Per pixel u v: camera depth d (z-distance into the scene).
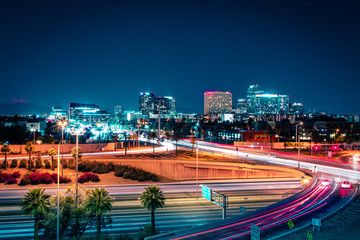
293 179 86.75
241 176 89.50
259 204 62.16
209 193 47.12
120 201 63.62
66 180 77.56
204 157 106.81
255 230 29.16
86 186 75.75
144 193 46.22
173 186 78.38
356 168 79.94
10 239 43.59
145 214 55.47
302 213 40.12
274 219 38.03
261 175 89.94
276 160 96.12
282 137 175.25
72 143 128.38
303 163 89.19
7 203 60.00
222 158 103.69
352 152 124.50
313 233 32.16
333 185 58.62
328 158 103.25
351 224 34.97
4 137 120.69
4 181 74.44
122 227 49.06
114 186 77.06
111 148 129.62
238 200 65.06
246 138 165.25
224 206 43.62
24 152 105.06
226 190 73.81
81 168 87.75
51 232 40.69
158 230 47.19
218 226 36.06
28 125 186.38
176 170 90.38
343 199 47.19
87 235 45.59
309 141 158.38
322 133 177.75
